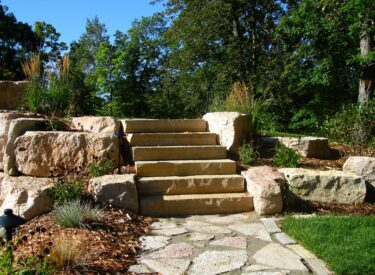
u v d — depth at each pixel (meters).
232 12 19.41
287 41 15.83
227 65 19.23
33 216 5.04
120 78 27.97
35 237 4.27
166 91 25.00
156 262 3.91
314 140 8.20
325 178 6.23
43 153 6.56
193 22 19.23
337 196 6.25
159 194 6.07
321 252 4.07
